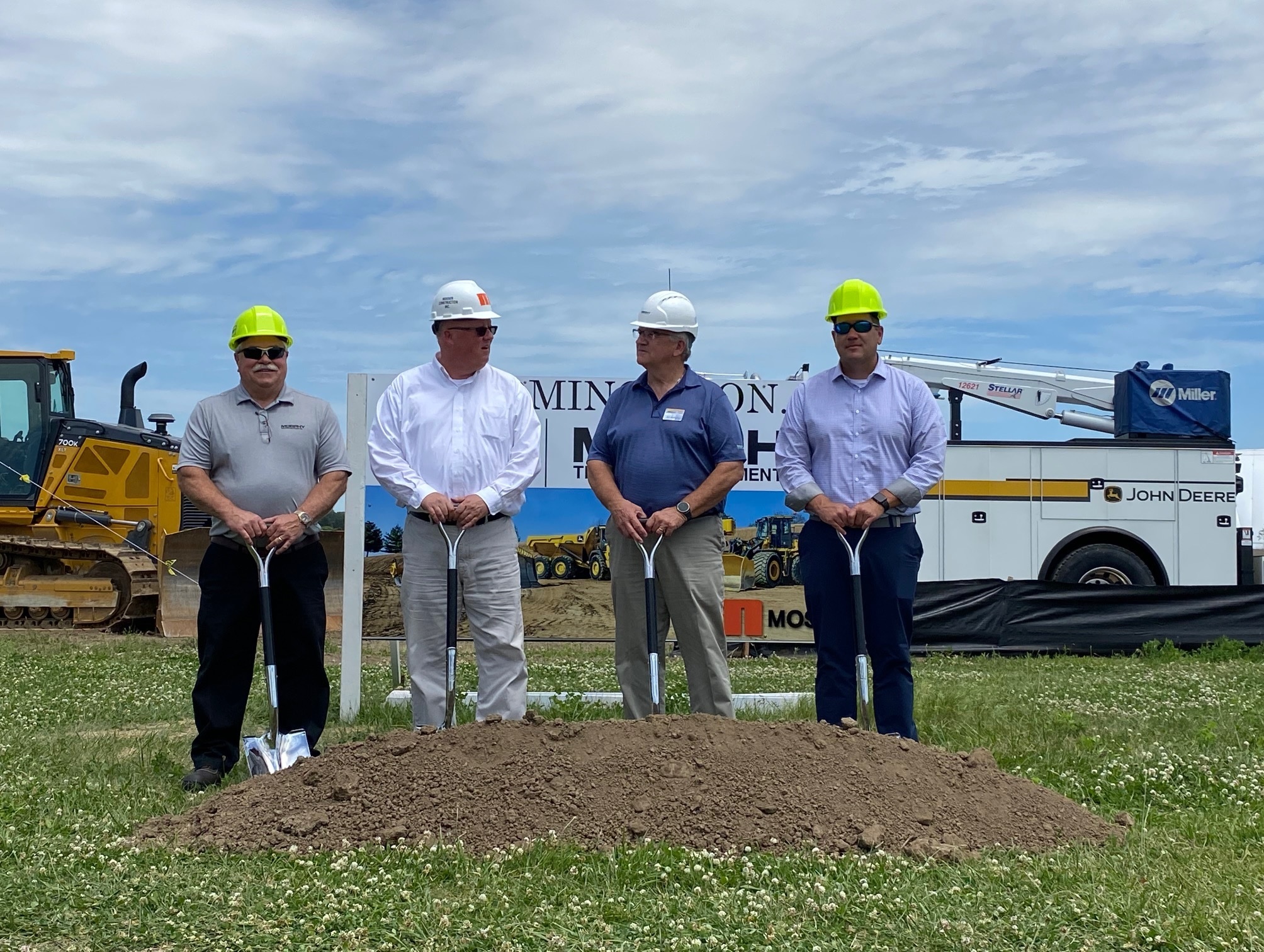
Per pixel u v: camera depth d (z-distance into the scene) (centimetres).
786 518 1290
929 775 504
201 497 620
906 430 659
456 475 624
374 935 365
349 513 861
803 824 468
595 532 1284
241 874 422
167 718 873
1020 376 2122
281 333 636
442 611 632
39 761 650
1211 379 1781
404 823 470
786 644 1296
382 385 1020
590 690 985
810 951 355
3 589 1686
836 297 661
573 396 1278
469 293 629
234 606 634
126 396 1880
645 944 358
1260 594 1561
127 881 410
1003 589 1544
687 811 471
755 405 1283
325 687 661
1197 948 354
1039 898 395
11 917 377
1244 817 521
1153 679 1159
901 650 651
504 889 405
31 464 1706
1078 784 591
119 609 1684
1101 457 1689
